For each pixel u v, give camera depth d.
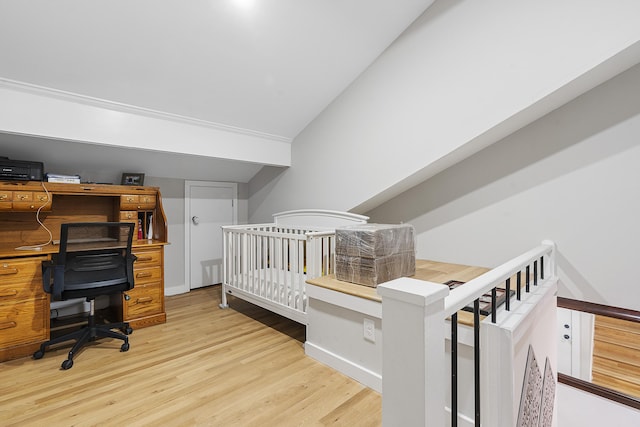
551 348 1.87
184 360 2.29
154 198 3.26
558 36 1.90
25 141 2.62
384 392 0.79
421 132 2.59
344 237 2.28
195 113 3.02
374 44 2.75
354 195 3.16
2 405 1.76
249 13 2.21
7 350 2.25
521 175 2.45
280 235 2.70
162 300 3.03
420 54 2.57
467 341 1.46
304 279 2.72
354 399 1.84
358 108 3.09
